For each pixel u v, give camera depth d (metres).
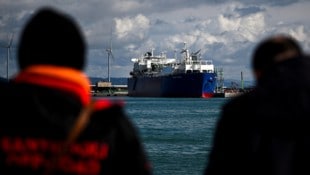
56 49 4.63
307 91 5.68
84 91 4.72
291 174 5.66
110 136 4.62
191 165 49.44
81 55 4.76
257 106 5.75
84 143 4.55
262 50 6.21
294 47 6.24
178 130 95.00
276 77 5.86
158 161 52.38
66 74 4.64
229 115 5.93
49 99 4.58
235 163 5.91
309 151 5.63
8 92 4.59
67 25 4.68
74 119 4.61
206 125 106.81
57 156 4.50
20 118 4.55
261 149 5.73
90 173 4.57
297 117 5.61
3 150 4.55
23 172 4.51
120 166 4.72
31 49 4.64
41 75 4.60
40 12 4.71
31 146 4.54
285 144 5.68
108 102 4.77
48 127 4.54
